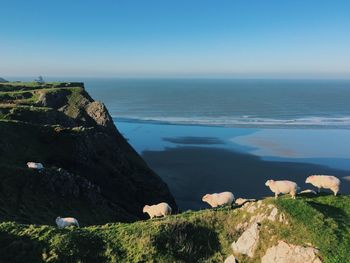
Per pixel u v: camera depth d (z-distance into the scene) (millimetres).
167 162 91062
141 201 58875
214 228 22766
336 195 24984
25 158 47406
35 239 21000
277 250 20234
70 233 21531
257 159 94062
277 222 21266
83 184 43781
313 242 19812
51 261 19922
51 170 41344
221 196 27828
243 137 123375
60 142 53656
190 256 21469
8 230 21594
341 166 89000
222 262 21250
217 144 111875
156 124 154250
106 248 21172
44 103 82438
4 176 36938
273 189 25266
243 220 22516
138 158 75250
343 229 20594
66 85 109812
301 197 24797
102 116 83500
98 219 40594
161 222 22844
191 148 106062
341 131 137000
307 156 97812
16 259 20016
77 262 20141
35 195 37531
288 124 154125
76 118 79500
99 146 61906
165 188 65562
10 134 49750
